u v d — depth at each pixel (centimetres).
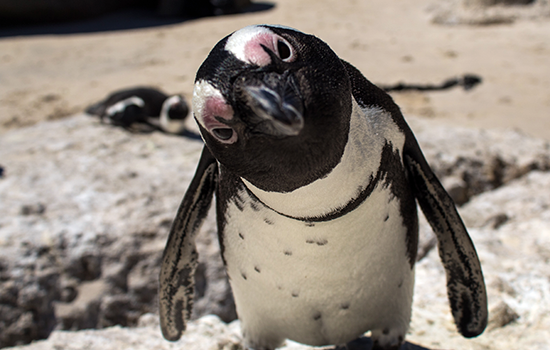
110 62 1346
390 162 193
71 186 514
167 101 725
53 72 1277
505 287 314
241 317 248
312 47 151
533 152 582
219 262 437
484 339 281
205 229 445
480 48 1348
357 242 195
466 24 1582
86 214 468
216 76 146
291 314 227
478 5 1617
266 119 142
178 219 234
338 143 155
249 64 143
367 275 210
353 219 186
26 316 415
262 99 137
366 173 176
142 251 441
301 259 198
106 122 752
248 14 1811
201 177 226
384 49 1363
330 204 174
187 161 596
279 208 177
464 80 1082
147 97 783
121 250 439
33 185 523
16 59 1416
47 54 1456
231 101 144
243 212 197
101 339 301
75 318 421
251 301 231
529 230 392
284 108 136
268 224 192
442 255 239
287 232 190
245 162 155
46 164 577
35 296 419
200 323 313
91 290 429
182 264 250
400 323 238
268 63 143
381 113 194
